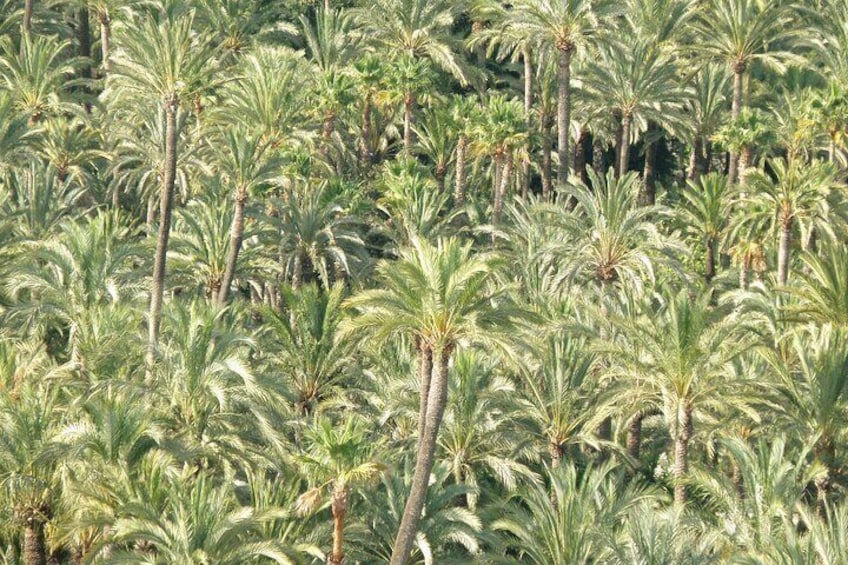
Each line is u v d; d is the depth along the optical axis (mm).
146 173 68438
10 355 45156
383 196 83625
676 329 45656
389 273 38406
